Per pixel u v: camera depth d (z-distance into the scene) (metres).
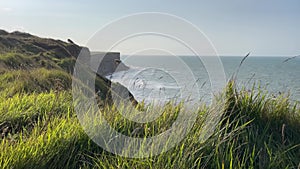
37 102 4.30
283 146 2.50
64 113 3.92
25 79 7.58
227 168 2.22
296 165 2.30
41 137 2.60
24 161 2.27
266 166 2.26
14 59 13.95
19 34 36.84
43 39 32.25
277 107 3.16
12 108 3.92
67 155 2.49
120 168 2.22
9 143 2.59
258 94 3.26
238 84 3.31
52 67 15.63
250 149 2.54
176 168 2.13
